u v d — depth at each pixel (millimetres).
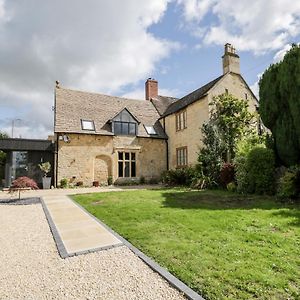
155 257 3793
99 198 9805
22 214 7418
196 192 11156
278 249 3930
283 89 9398
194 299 2648
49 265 3734
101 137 17578
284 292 2707
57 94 18500
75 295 2863
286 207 7156
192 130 17109
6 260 3949
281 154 9844
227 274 3129
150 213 6637
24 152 16594
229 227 5211
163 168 19641
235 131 14750
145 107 21750
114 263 3719
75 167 16547
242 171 10703
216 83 16328
